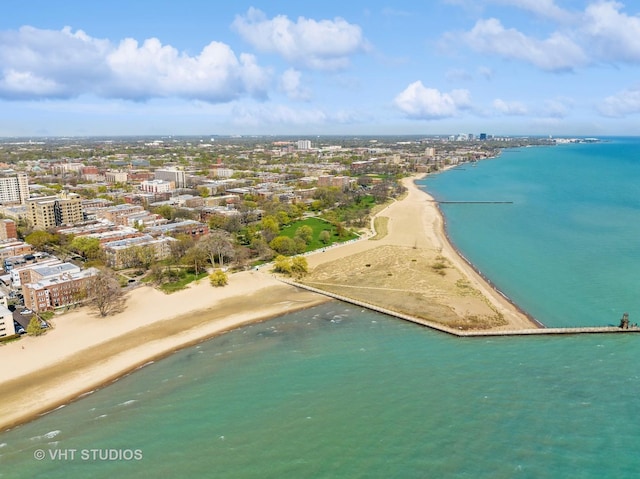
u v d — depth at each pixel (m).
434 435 112.31
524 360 149.12
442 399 127.12
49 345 167.88
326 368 146.62
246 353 159.38
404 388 133.38
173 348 165.38
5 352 162.88
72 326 183.38
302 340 168.25
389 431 114.38
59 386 142.62
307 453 107.88
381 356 153.88
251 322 186.12
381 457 105.69
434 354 154.62
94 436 117.94
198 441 113.81
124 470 105.19
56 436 118.62
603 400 124.69
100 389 140.88
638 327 172.00
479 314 187.00
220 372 146.88
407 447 108.50
